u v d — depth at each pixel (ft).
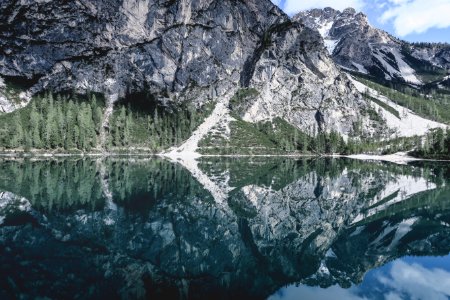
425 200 220.23
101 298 80.79
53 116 645.92
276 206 202.08
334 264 112.78
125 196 215.72
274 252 124.16
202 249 124.77
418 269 108.17
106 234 134.41
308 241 137.90
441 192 249.96
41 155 561.43
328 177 342.85
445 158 633.61
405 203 211.41
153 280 93.97
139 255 113.60
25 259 103.76
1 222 145.48
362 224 163.94
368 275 103.24
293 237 142.82
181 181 293.64
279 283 96.02
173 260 111.34
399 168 459.32
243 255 119.75
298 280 98.27
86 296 81.41
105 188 242.99
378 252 126.00
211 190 251.39
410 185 286.05
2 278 89.86
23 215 158.20
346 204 208.95
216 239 137.39
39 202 188.14
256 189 260.62
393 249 129.08
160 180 296.10
